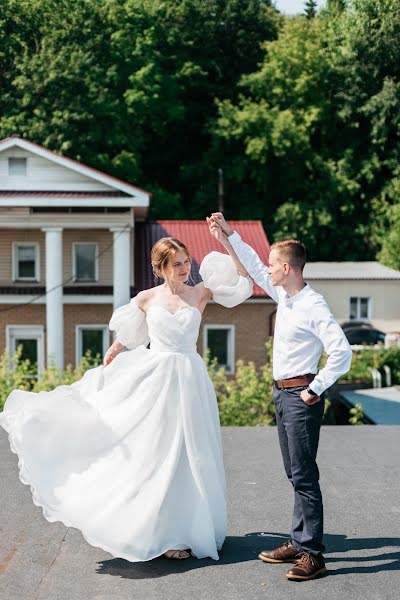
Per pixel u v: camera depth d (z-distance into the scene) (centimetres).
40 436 438
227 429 808
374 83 4878
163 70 4778
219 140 4847
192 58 5091
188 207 5097
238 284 449
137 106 4531
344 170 4825
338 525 498
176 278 434
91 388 450
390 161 4822
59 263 2380
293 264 403
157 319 429
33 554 443
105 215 2381
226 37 5216
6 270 2538
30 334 2502
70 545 458
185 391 425
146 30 4697
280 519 506
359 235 4753
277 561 426
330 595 386
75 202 2342
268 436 771
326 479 612
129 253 2441
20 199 2327
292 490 576
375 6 4947
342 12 5266
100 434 432
